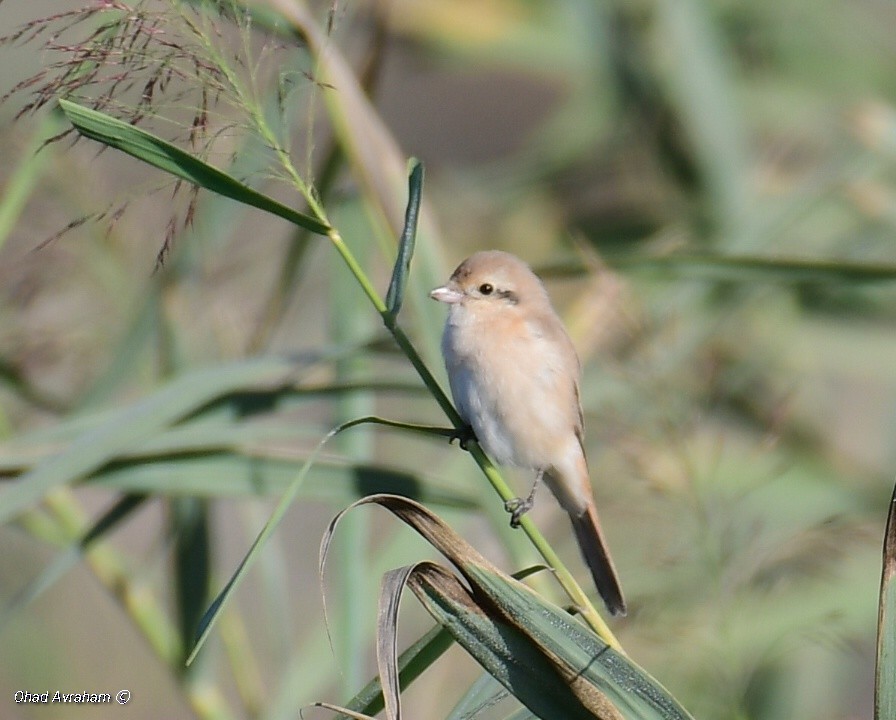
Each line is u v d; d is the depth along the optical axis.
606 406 8.85
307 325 13.18
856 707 11.16
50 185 9.95
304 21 7.50
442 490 8.18
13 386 10.47
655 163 13.89
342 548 8.11
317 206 6.04
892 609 5.48
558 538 11.37
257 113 5.86
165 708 13.16
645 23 14.27
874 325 12.55
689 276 8.75
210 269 10.66
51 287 10.31
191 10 5.73
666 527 8.40
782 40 14.80
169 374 9.99
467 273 8.77
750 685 8.67
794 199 12.12
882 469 12.06
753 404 11.18
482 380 8.66
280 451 8.27
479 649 5.66
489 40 14.84
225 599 5.39
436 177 15.17
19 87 5.77
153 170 9.61
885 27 15.10
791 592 8.77
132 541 13.87
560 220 14.55
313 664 8.91
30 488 7.49
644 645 8.31
